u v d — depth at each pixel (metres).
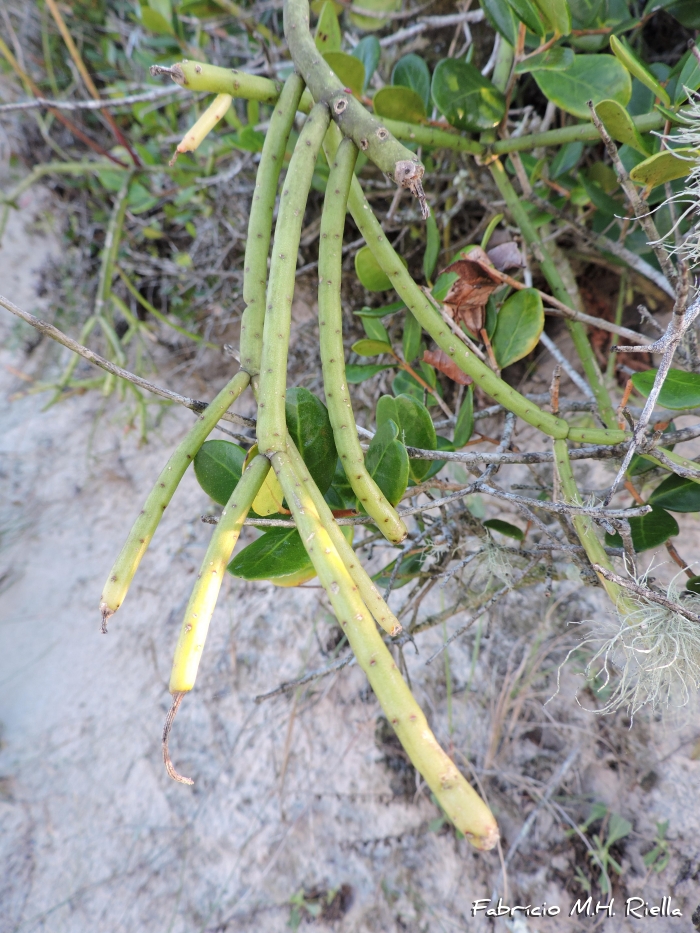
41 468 0.87
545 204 0.40
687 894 0.46
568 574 0.41
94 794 0.67
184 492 0.82
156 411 0.86
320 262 0.27
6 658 0.79
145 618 0.76
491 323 0.37
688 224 0.40
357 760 0.60
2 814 0.69
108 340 0.78
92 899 0.61
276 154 0.29
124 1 0.84
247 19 0.56
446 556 0.38
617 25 0.41
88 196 0.89
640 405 0.54
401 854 0.55
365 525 0.32
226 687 0.67
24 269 0.89
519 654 0.58
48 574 0.82
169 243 0.86
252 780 0.62
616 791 0.51
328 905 0.54
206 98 0.67
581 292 0.61
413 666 0.60
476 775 0.55
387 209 0.63
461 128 0.38
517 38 0.36
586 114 0.35
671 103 0.35
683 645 0.28
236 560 0.27
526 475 0.60
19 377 0.89
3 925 0.62
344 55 0.38
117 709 0.72
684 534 0.53
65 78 0.88
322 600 0.67
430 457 0.32
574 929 0.48
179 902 0.59
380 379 0.65
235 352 0.29
